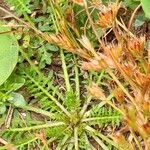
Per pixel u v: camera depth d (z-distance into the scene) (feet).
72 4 0.94
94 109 0.90
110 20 0.76
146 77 0.70
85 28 0.90
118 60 0.73
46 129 0.89
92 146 0.90
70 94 0.90
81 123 0.91
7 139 0.91
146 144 0.70
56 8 0.89
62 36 0.83
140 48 0.74
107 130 0.92
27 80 0.94
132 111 0.69
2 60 0.91
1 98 0.92
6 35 0.92
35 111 0.93
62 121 0.91
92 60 0.73
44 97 0.93
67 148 0.91
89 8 0.94
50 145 0.91
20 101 0.93
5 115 0.94
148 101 0.67
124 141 0.72
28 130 0.91
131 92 0.88
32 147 0.91
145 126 0.67
